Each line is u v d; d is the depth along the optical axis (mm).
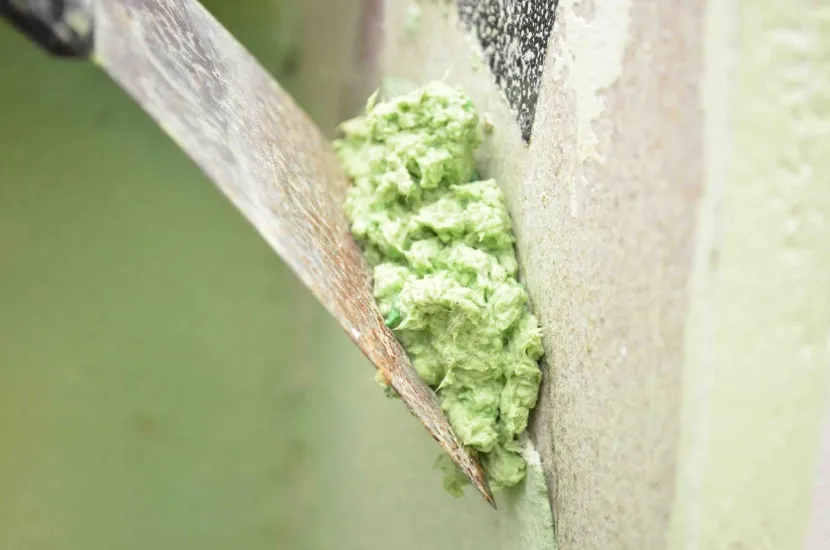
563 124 300
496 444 316
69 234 385
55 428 385
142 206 390
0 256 379
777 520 268
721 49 264
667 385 275
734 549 271
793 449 267
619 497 287
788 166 264
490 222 321
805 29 263
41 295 383
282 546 403
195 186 394
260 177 293
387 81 368
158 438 396
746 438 268
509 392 314
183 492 398
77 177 384
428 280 315
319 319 401
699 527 271
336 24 390
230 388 401
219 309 399
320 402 398
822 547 268
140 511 394
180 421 397
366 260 328
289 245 290
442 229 322
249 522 403
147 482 395
